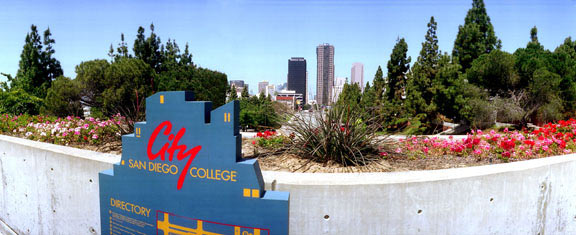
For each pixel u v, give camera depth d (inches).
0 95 638.5
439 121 965.2
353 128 166.9
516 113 741.9
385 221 118.0
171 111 118.5
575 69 819.4
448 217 123.0
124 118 226.5
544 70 730.2
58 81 764.0
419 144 210.2
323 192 115.9
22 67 992.9
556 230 155.9
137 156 126.4
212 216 114.7
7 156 213.9
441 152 193.6
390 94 1155.3
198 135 114.3
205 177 114.5
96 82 768.9
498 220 132.0
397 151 181.9
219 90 1171.9
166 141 120.0
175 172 119.1
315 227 116.9
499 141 212.7
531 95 766.5
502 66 777.6
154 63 1210.6
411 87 974.4
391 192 117.3
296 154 175.8
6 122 297.3
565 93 778.2
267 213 109.1
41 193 186.4
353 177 121.0
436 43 979.3
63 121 271.9
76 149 180.1
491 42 1140.5
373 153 176.6
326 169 152.5
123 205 131.2
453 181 122.0
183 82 1091.3
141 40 1176.2
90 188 157.3
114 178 132.4
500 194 131.0
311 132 170.2
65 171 168.4
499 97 816.9
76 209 165.9
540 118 776.3
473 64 882.8
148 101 122.6
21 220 208.2
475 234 127.7
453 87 856.3
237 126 114.9
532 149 192.2
